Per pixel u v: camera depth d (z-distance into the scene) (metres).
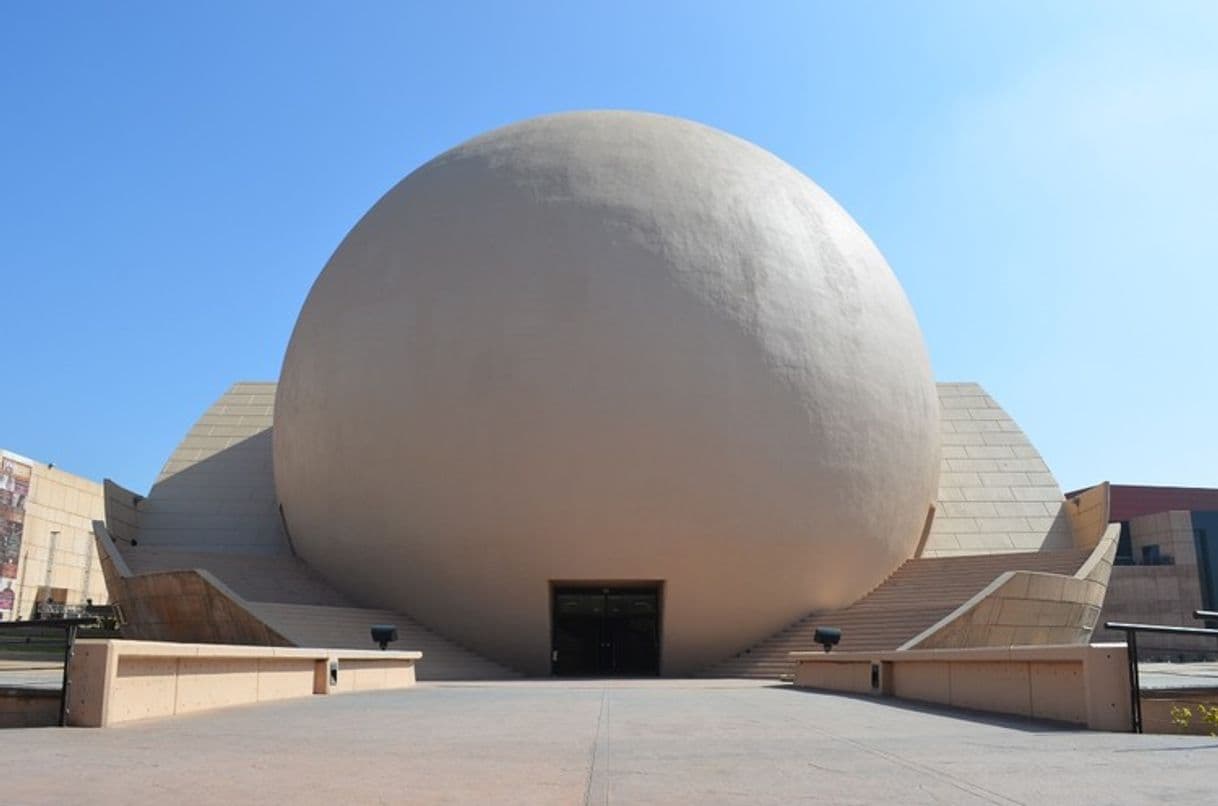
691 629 26.61
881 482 28.38
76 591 52.47
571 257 27.14
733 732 9.81
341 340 28.67
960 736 9.37
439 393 26.83
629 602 27.91
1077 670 10.49
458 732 9.64
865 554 28.14
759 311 27.31
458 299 27.25
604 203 27.86
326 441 28.50
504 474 26.19
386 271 28.59
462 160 30.27
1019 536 33.31
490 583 26.44
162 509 34.53
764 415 26.73
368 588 27.81
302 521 29.73
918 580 28.62
